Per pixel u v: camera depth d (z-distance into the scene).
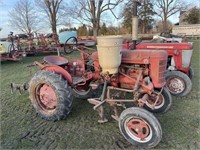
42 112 2.90
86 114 3.05
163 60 2.54
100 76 2.86
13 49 8.96
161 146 2.21
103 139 2.39
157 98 2.65
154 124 2.06
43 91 2.88
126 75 2.67
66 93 2.70
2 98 3.90
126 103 3.29
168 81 3.71
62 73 2.87
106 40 2.29
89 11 20.64
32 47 10.62
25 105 3.51
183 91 3.64
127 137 2.27
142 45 4.01
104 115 2.93
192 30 28.66
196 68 5.99
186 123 2.69
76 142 2.35
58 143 2.34
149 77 2.60
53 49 10.46
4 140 2.44
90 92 3.52
